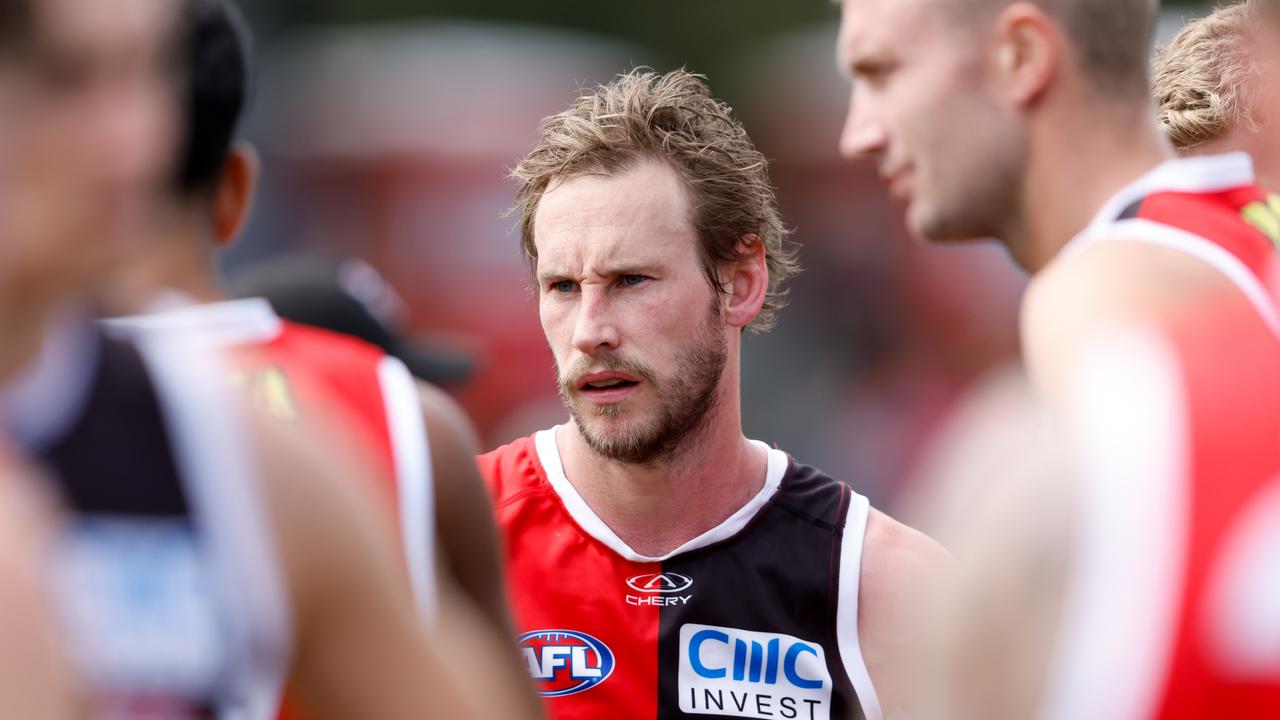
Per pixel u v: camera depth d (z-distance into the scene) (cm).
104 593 364
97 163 345
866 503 931
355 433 658
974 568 447
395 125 3622
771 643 895
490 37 4103
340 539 423
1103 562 418
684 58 5103
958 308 3606
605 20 5144
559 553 922
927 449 3438
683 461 895
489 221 3525
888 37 555
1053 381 458
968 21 543
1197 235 509
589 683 902
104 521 368
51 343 365
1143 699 414
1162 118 816
